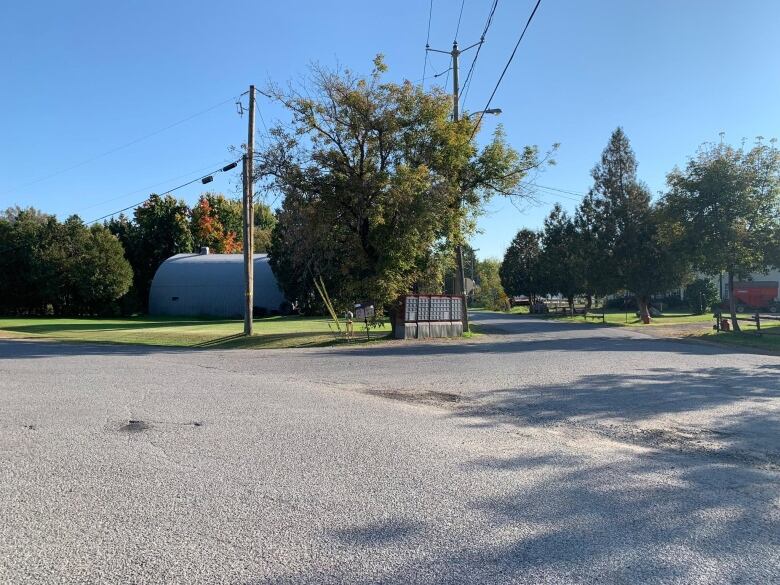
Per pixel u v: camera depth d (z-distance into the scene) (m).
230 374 13.75
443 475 5.95
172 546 4.31
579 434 7.83
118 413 8.84
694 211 25.64
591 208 42.47
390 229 23.08
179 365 15.91
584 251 42.44
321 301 59.25
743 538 4.49
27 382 12.10
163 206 73.00
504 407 9.62
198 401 9.88
